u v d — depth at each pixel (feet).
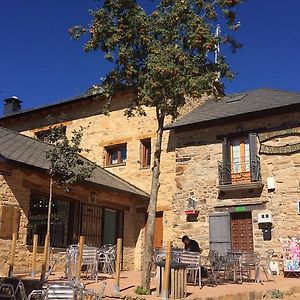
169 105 33.14
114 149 63.72
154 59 31.63
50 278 38.45
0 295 30.76
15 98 77.15
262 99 55.62
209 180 54.08
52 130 43.14
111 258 44.09
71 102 65.57
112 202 54.19
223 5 33.99
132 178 59.88
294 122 49.83
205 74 33.19
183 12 33.32
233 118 52.85
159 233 56.49
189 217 54.44
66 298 25.13
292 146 49.47
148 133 59.88
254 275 44.29
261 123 51.90
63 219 47.14
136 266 56.75
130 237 57.06
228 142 54.03
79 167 43.80
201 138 55.77
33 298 30.07
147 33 33.32
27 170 41.78
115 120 63.16
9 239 40.47
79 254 33.96
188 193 55.16
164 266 29.17
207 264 41.04
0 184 40.37
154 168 33.73
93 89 35.99
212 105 61.26
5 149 42.93
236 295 30.99
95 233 50.93
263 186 50.55
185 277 29.32
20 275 39.27
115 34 33.04
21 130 70.33
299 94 52.95
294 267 45.34
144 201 57.21
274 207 49.39
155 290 31.73
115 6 33.27
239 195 51.90
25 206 42.42
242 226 51.55
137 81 34.37
